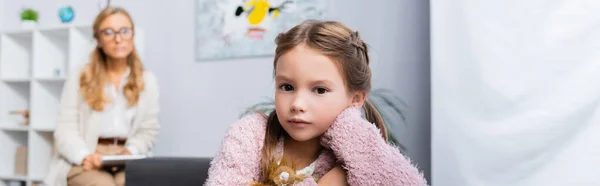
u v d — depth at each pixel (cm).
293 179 54
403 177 53
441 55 155
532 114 138
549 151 135
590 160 129
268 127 60
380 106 185
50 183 162
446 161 151
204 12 228
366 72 60
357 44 58
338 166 58
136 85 176
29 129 224
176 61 236
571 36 134
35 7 270
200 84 230
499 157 142
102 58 179
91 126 168
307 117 52
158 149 238
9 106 246
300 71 52
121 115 174
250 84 218
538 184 135
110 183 147
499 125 142
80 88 172
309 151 61
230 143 58
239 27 220
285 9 210
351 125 55
